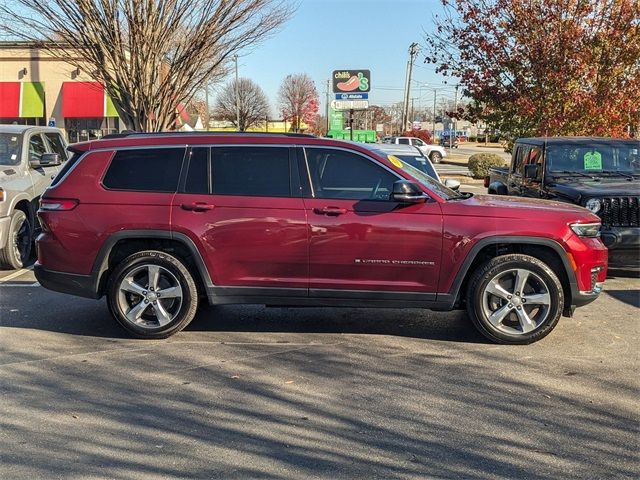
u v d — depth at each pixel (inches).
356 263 217.3
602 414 162.9
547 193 340.8
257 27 558.3
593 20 620.4
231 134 228.4
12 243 331.6
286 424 156.4
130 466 135.3
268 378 187.6
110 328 238.7
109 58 535.5
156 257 221.1
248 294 222.5
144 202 221.3
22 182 342.6
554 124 622.5
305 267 219.1
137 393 175.9
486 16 673.0
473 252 214.8
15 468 134.3
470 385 182.4
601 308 269.7
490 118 704.4
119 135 239.1
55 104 1219.2
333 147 222.4
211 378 187.5
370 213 215.6
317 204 217.2
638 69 617.0
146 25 517.0
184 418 159.6
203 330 237.3
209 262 219.9
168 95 553.9
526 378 187.9
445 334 233.1
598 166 359.3
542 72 633.6
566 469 135.3
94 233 221.3
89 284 225.3
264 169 222.5
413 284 218.7
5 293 291.9
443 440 148.5
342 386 181.5
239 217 217.8
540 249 222.5
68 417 160.1
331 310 267.1
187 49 532.7
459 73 714.8
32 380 185.2
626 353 211.2
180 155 225.8
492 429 154.3
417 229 214.5
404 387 180.9
